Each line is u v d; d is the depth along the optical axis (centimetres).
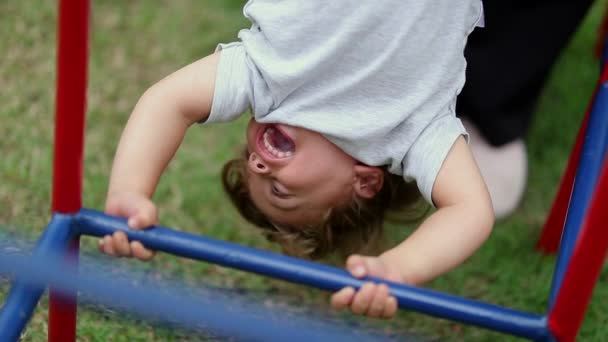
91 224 170
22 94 307
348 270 165
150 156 180
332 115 180
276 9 187
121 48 335
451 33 186
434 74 184
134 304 156
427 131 182
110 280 160
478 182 179
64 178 168
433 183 179
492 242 274
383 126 180
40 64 322
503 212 282
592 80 348
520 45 274
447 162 179
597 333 244
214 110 185
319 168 181
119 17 350
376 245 198
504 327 166
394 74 182
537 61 276
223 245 167
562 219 264
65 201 170
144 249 169
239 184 198
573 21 277
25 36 333
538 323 166
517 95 279
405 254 170
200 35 348
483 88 274
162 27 348
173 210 273
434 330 242
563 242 184
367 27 180
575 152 252
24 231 251
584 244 160
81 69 162
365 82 181
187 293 177
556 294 170
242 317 153
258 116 184
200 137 303
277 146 184
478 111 278
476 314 165
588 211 160
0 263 165
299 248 193
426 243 171
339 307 164
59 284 164
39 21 341
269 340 152
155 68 328
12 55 324
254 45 187
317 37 182
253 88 184
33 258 166
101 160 285
